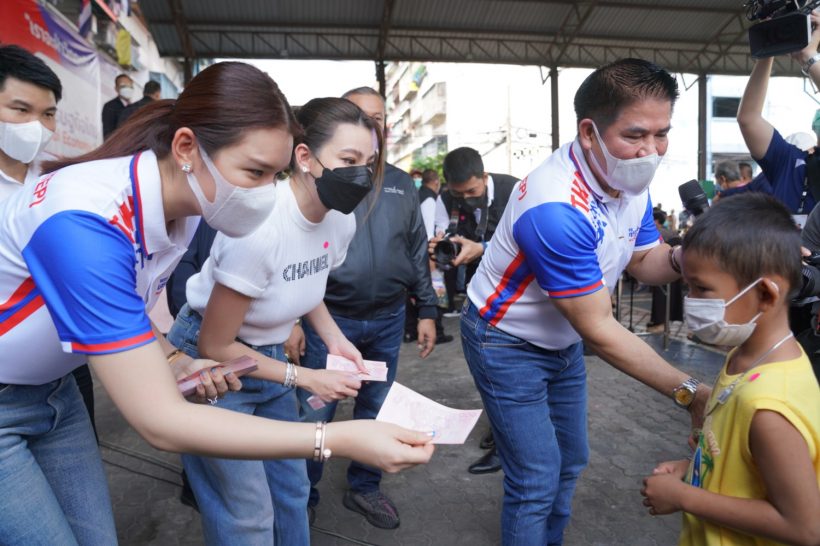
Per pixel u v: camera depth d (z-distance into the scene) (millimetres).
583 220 1622
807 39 2449
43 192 1152
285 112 1179
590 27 13836
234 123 1120
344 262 2434
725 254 1182
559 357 1968
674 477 1326
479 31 13438
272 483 1938
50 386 1427
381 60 13594
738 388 1211
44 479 1357
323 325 2098
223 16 12445
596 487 3000
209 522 1764
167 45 13094
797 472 1091
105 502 1567
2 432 1312
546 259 1647
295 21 12711
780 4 2525
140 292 1352
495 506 2877
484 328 1947
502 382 1919
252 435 1132
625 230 1865
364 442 1155
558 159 1756
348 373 1826
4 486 1283
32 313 1230
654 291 6059
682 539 1397
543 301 1841
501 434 1956
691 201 2371
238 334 1820
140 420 1103
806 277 1649
